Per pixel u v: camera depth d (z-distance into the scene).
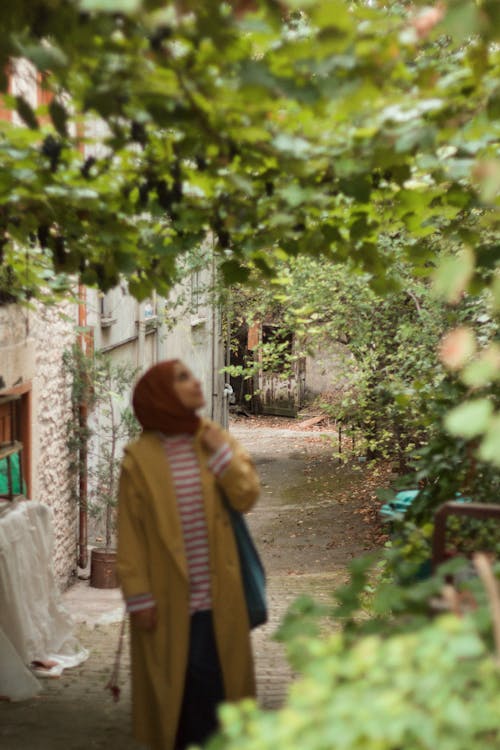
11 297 9.45
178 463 4.33
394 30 3.59
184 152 4.38
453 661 2.08
